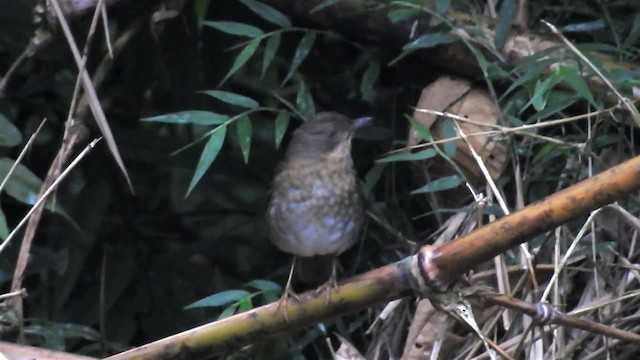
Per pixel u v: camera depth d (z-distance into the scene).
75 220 7.41
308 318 5.52
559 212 4.88
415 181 7.58
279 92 7.91
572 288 6.90
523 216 4.95
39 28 6.76
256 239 8.20
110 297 7.58
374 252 7.78
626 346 6.39
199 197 8.16
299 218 6.99
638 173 4.74
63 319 7.51
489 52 7.19
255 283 6.63
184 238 8.16
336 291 5.48
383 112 7.94
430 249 5.24
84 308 7.57
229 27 6.87
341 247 7.07
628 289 6.51
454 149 6.75
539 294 6.65
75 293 7.79
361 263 7.76
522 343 5.91
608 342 6.30
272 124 8.12
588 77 6.73
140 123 7.93
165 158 7.77
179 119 6.54
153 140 7.75
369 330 6.95
